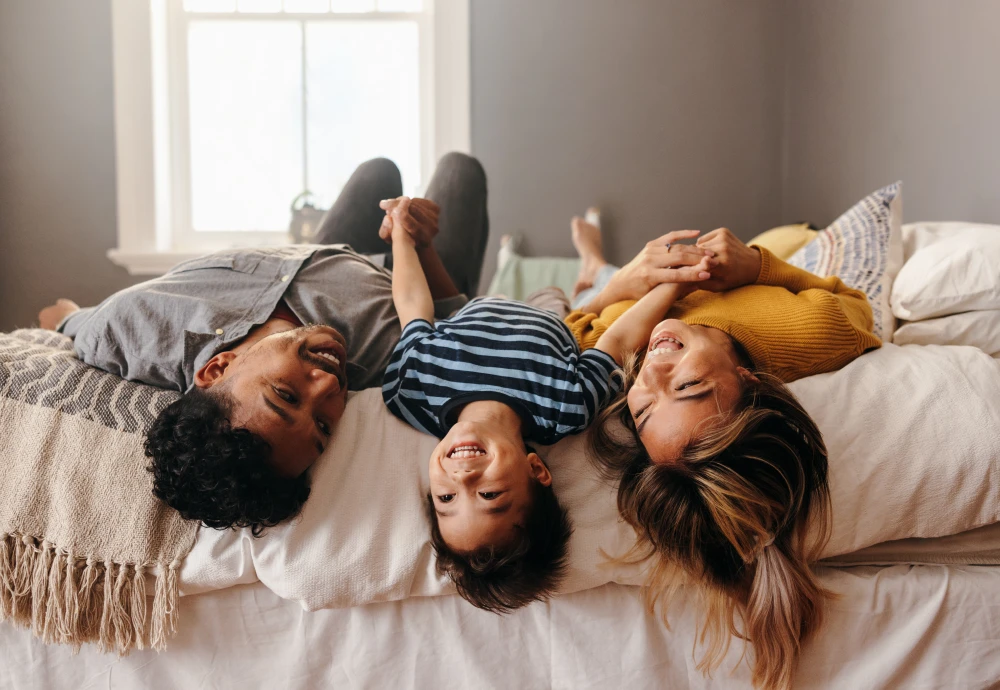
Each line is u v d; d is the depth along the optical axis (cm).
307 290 104
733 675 89
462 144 245
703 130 244
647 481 85
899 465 88
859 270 124
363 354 104
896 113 170
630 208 246
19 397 88
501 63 244
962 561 92
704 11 241
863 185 188
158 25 245
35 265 240
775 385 88
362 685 88
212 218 261
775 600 84
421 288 109
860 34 188
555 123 245
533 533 82
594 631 89
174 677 89
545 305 142
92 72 238
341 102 260
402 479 89
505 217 246
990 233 110
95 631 85
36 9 236
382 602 88
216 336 94
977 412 90
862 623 88
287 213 262
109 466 86
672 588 87
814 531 87
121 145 239
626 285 110
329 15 255
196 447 79
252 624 89
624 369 95
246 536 85
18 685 87
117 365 94
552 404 90
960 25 145
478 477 80
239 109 259
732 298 102
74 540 83
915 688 90
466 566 82
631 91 244
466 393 90
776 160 243
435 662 88
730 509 81
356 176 147
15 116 237
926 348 100
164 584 84
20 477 84
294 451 83
